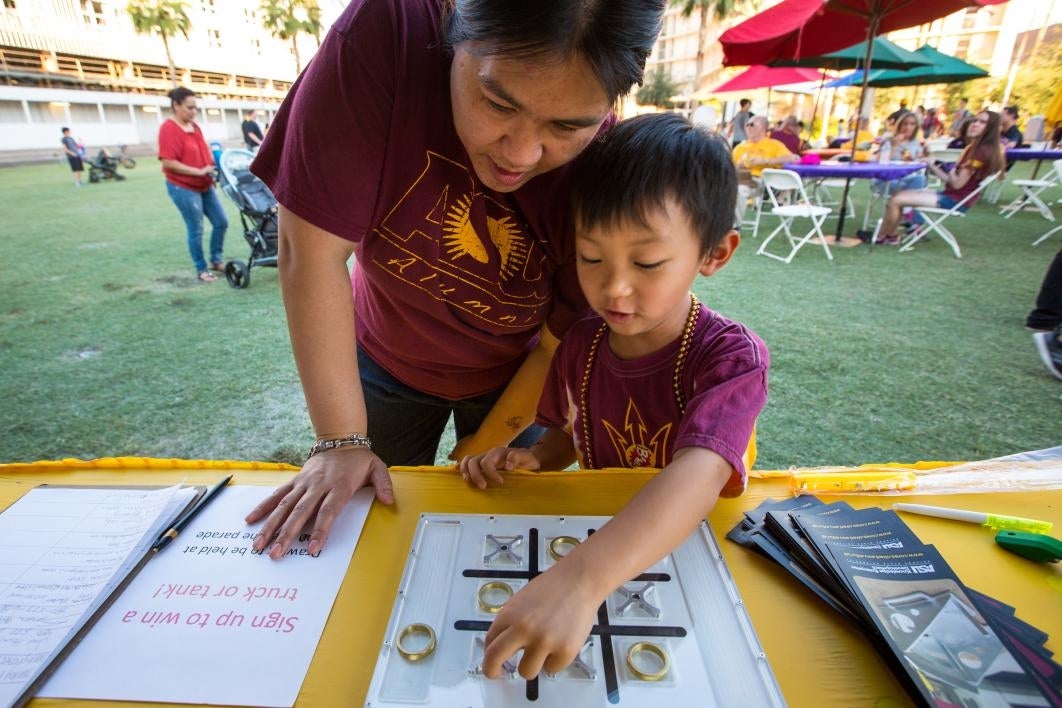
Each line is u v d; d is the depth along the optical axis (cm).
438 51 72
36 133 2141
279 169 76
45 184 1112
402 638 52
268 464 80
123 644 52
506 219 85
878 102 2181
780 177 457
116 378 261
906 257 463
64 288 398
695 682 48
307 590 58
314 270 76
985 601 55
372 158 75
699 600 56
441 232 84
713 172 67
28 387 252
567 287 94
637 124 70
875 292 369
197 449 206
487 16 51
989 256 460
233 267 395
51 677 49
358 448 76
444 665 50
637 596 56
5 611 55
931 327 307
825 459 191
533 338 110
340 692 48
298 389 250
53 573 60
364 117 72
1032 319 297
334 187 73
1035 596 58
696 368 77
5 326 325
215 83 3481
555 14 50
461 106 62
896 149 677
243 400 241
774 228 603
